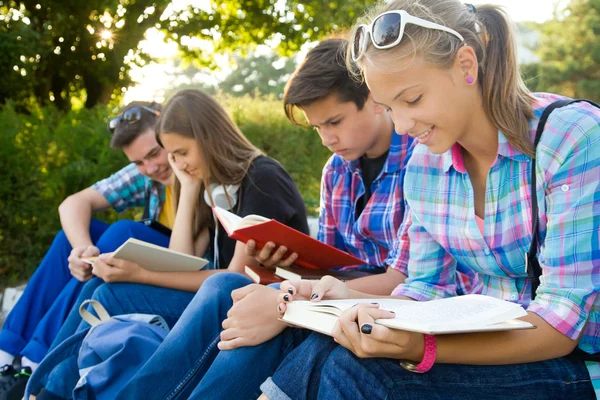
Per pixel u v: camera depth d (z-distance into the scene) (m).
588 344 1.85
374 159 2.90
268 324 2.09
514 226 1.97
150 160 3.67
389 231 2.83
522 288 2.08
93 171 6.43
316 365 1.86
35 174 6.31
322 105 2.68
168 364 2.27
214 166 3.17
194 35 12.95
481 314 1.63
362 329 1.66
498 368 1.79
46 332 3.21
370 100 2.72
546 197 1.86
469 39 1.85
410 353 1.70
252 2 12.97
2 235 6.31
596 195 1.75
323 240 3.10
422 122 1.86
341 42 2.72
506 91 1.88
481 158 2.03
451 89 1.84
